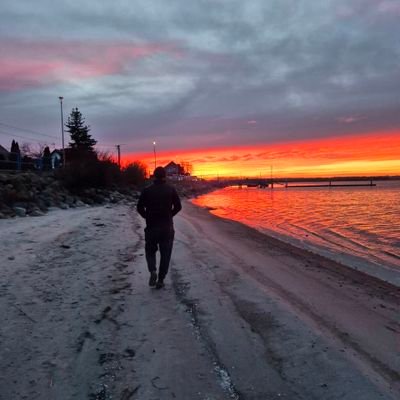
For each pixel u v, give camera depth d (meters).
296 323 5.31
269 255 11.19
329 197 64.19
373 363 4.25
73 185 26.20
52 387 3.63
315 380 3.83
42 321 5.11
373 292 7.73
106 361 4.14
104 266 8.09
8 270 7.25
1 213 14.80
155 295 6.41
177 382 3.76
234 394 3.58
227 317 5.48
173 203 6.89
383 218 26.25
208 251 10.63
